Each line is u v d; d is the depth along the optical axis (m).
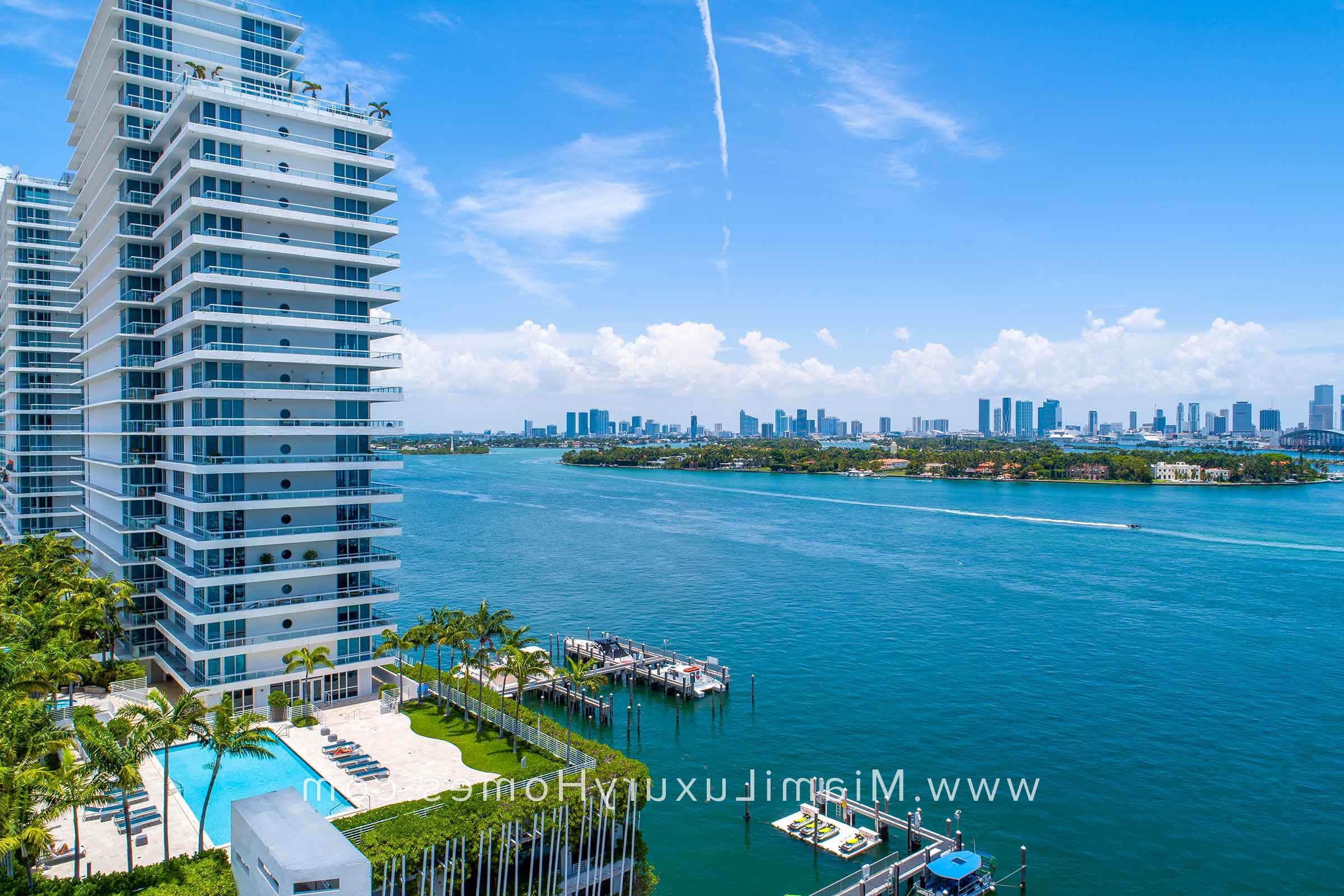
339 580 85.25
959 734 90.31
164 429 87.38
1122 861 66.00
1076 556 188.38
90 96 102.19
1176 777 79.88
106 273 99.81
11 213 132.50
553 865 56.22
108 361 100.69
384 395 87.31
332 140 85.44
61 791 48.38
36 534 130.00
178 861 49.94
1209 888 62.59
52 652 68.00
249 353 78.31
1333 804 74.62
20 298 128.88
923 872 63.50
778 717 95.50
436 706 83.94
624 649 117.44
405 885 49.94
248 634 79.56
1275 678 106.88
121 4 86.19
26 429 130.50
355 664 84.50
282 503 80.62
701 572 172.12
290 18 94.50
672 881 63.94
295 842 40.28
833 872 64.94
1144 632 127.62
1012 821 72.06
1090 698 100.19
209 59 90.50
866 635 126.75
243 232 81.06
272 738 73.88
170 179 86.44
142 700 79.94
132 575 92.00
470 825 53.66
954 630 129.00
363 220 85.56
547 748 70.69
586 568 176.25
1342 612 138.88
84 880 48.03
